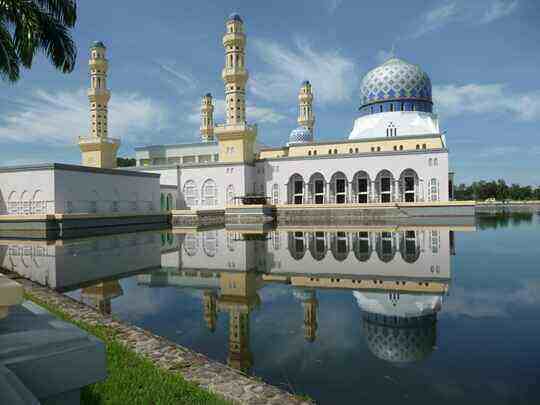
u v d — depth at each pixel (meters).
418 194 54.81
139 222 47.44
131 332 9.09
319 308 12.16
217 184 61.84
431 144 57.28
